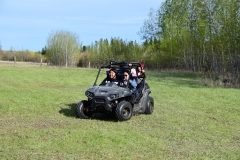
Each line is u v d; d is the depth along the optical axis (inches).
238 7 1280.8
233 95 714.2
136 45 2223.2
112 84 421.1
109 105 393.1
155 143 306.7
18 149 268.8
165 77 1266.0
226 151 295.0
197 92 745.0
